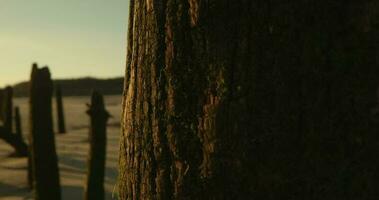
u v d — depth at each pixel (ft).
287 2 4.12
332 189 4.11
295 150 4.17
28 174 46.19
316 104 4.11
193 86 4.50
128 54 5.32
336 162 4.11
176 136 4.61
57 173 31.91
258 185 4.26
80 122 129.70
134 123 5.05
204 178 4.45
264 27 4.19
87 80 338.75
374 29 4.01
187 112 4.55
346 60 4.06
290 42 4.13
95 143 30.76
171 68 4.60
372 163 4.06
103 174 30.96
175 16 4.54
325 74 4.09
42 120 31.50
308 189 4.15
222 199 4.39
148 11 4.79
